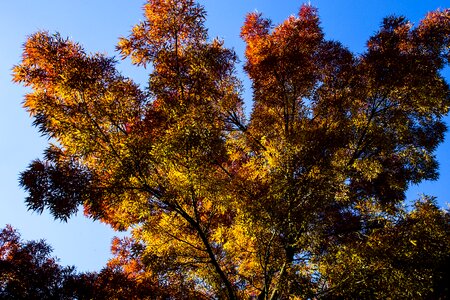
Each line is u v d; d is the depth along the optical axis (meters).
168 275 7.11
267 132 8.49
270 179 6.37
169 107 6.93
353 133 7.79
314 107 8.21
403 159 8.30
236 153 8.64
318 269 6.47
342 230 7.53
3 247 7.75
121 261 9.19
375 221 7.32
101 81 6.48
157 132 6.56
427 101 7.55
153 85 7.14
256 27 8.83
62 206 5.94
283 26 8.23
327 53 8.24
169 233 7.01
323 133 6.38
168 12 7.41
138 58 7.52
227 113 8.59
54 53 6.35
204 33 7.70
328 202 6.79
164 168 6.45
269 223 6.20
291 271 6.53
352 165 7.16
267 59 7.73
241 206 6.19
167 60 7.35
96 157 6.27
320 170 6.21
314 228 6.71
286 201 6.31
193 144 6.27
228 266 7.39
